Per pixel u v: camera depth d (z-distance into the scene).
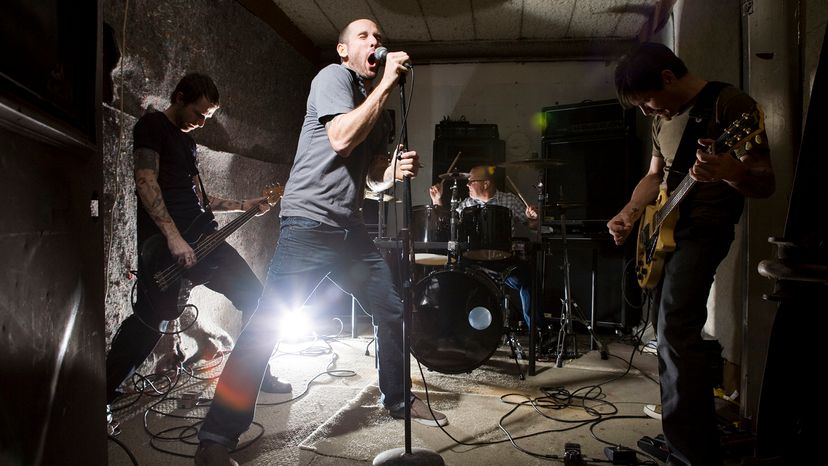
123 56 2.56
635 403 2.54
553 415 2.36
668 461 1.66
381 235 3.47
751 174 1.45
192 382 2.79
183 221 2.31
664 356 1.63
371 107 1.67
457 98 5.43
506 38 5.10
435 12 4.50
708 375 1.57
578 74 5.29
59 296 0.76
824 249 1.38
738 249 2.67
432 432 2.12
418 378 2.91
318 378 2.85
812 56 1.91
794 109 1.99
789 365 1.46
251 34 3.97
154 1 2.81
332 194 1.88
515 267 3.69
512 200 4.41
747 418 2.16
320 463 1.84
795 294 1.39
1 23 0.61
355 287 2.13
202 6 3.29
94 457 0.91
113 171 2.51
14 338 0.62
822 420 1.42
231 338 3.54
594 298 3.95
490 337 2.94
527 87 5.35
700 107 1.66
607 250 4.52
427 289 2.96
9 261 0.61
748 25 2.19
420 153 5.46
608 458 1.89
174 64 3.01
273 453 1.91
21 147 0.65
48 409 0.72
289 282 1.86
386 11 4.49
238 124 3.79
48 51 0.77
